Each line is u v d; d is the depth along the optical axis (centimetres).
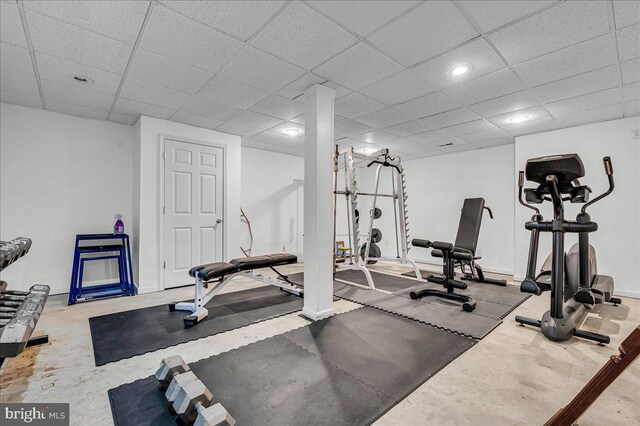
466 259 356
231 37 220
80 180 387
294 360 205
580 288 291
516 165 477
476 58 248
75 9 188
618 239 387
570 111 366
